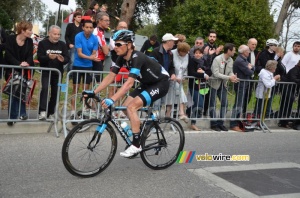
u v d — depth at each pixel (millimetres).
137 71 3719
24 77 5039
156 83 4000
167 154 4203
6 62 5059
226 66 6027
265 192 3639
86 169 3734
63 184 3514
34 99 6418
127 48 3734
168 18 12477
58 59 5270
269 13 10461
